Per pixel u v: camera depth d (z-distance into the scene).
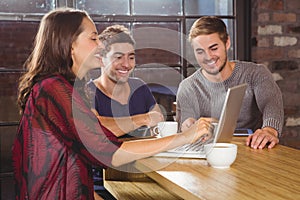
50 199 1.67
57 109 1.66
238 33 3.68
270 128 2.42
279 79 3.78
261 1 3.69
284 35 3.75
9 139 3.24
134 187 2.30
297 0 3.75
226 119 1.94
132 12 3.45
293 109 3.83
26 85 1.78
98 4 3.37
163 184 1.71
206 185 1.59
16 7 3.21
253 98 2.82
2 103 3.21
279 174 1.71
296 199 1.42
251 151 2.11
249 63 2.88
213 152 1.80
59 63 1.74
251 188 1.54
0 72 3.19
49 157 1.66
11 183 3.26
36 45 1.79
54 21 1.74
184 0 3.57
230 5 3.68
